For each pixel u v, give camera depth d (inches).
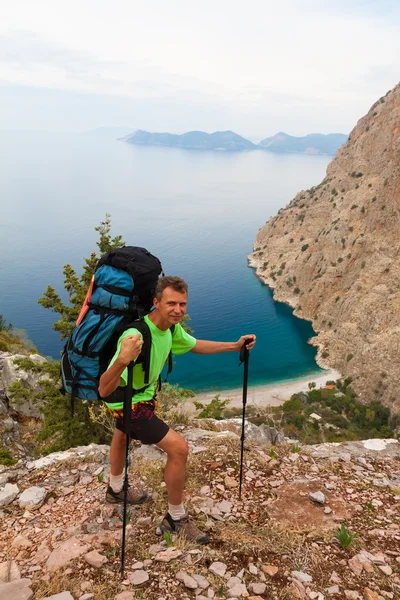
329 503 202.2
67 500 205.0
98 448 259.4
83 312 144.3
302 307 7790.4
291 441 323.9
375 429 3887.8
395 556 165.9
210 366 6250.0
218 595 140.5
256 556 161.2
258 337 7190.0
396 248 6318.9
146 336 141.4
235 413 3309.5
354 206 7386.8
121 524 181.5
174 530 171.2
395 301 5728.3
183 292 142.3
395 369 4896.7
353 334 5969.5
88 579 148.9
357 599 143.0
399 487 223.3
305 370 5935.0
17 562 163.8
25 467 241.1
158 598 138.8
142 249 149.5
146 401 157.2
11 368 847.1
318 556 163.0
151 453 245.6
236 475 223.3
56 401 701.3
